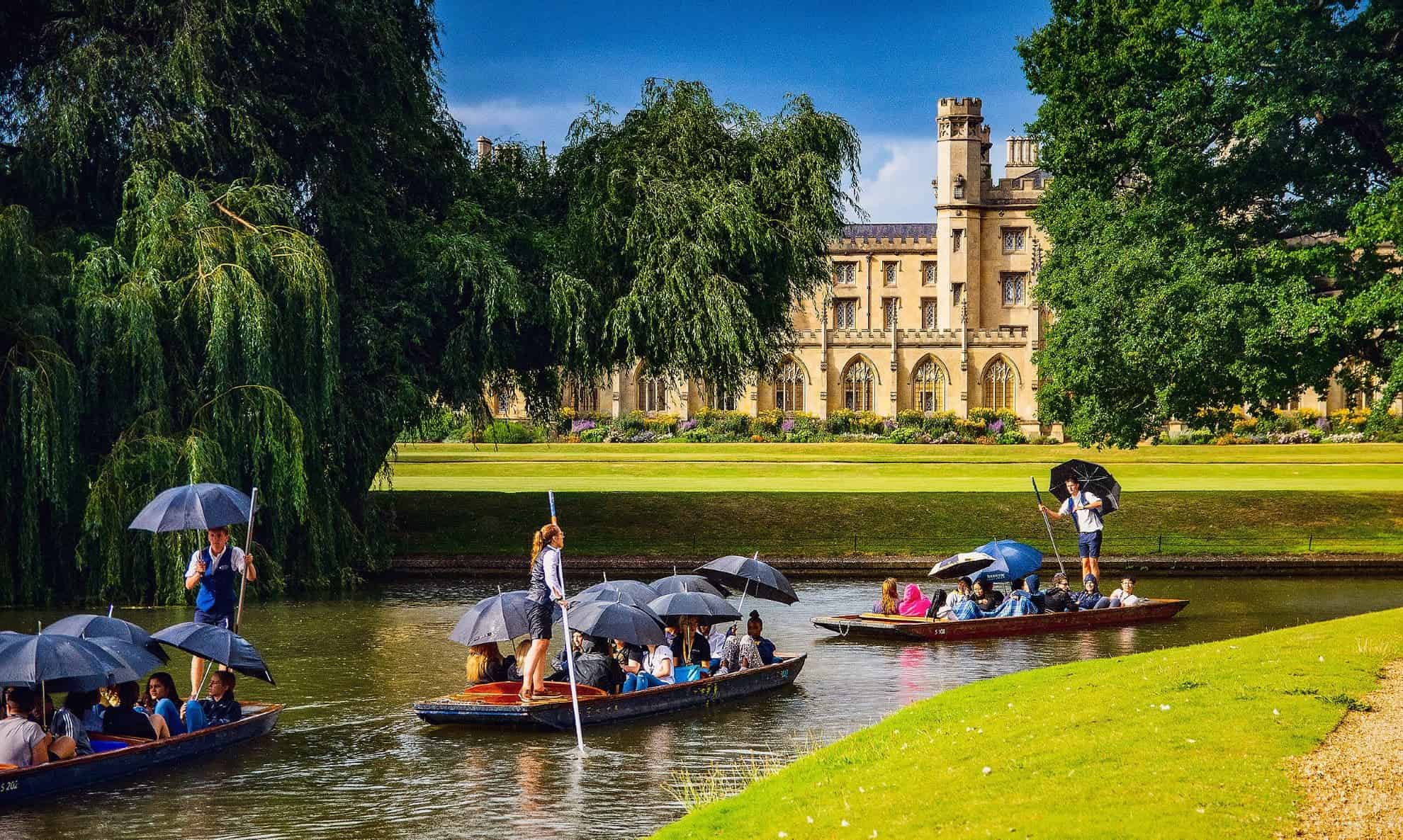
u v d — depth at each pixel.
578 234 29.77
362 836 10.84
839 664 18.84
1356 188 28.34
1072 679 13.40
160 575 23.08
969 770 9.61
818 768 10.76
